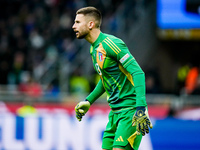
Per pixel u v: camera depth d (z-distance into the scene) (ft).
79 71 137.18
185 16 149.48
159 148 98.22
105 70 54.75
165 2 150.30
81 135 98.32
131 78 54.29
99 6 178.40
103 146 57.16
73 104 109.29
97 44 54.85
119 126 54.49
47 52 164.86
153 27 160.35
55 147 97.86
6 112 107.45
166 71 160.35
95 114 105.40
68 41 170.60
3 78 143.84
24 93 109.60
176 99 108.17
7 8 188.75
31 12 184.55
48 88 134.21
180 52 160.45
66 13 180.24
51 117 98.99
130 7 166.81
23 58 152.35
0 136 97.50
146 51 160.56
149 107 107.65
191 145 98.84
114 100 55.36
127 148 54.13
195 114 106.22
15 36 171.63
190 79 122.72
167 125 99.25
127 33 162.40
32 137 98.02
